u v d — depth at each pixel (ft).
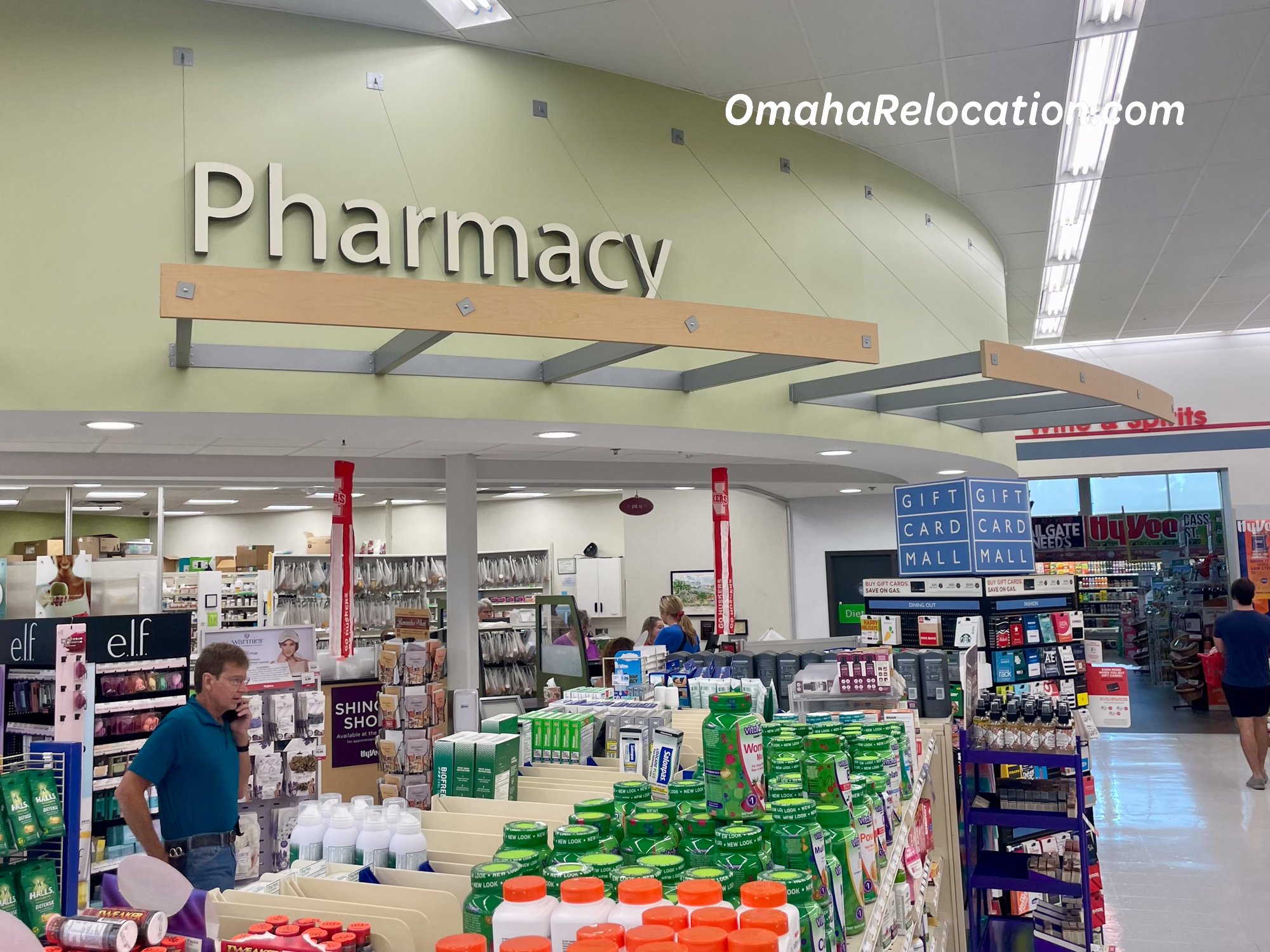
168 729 12.32
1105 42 21.03
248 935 5.66
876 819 8.64
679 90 22.97
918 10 19.70
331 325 13.44
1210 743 36.40
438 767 9.32
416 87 19.86
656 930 4.94
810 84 22.79
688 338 15.80
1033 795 15.87
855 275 25.40
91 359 16.69
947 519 21.72
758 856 6.41
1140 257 35.91
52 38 17.31
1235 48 21.29
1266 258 36.04
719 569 29.84
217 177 17.92
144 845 12.02
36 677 16.14
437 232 19.56
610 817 7.44
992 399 25.95
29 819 10.25
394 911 5.94
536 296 14.66
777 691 19.20
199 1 18.37
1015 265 36.88
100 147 17.29
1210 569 47.14
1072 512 51.21
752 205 23.63
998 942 15.92
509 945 5.03
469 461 26.96
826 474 35.24
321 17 19.26
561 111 21.33
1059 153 26.76
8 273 16.44
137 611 31.58
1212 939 17.39
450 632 26.32
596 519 53.47
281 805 20.48
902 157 26.99
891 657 16.67
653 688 15.35
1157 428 48.06
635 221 21.79
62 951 5.66
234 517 63.21
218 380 17.38
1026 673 20.43
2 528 44.57
